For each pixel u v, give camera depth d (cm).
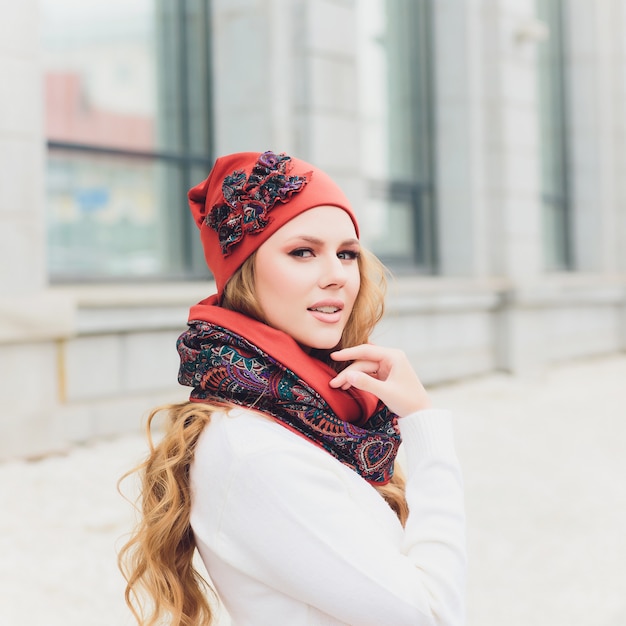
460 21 1073
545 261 1399
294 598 118
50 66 729
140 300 639
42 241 587
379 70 1057
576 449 652
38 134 582
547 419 781
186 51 817
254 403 125
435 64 1095
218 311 133
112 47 768
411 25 1094
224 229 136
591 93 1426
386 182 1055
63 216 734
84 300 602
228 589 123
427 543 121
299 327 133
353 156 851
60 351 596
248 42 796
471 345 1042
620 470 587
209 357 128
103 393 630
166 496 126
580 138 1437
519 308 1090
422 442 128
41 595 335
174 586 131
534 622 332
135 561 143
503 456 623
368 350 133
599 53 1423
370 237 1040
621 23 1441
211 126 829
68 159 738
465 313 1029
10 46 564
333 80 828
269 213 132
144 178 792
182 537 134
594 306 1344
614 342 1407
